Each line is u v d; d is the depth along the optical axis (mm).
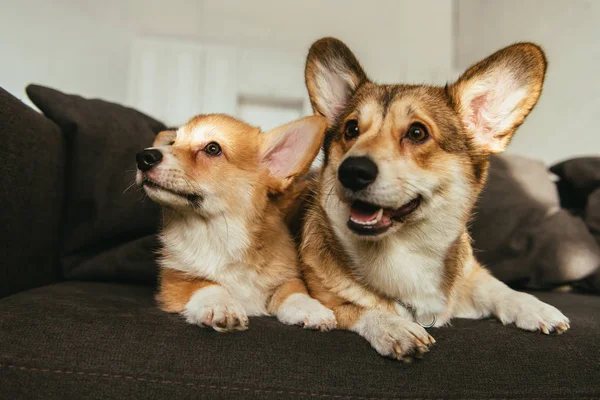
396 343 443
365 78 612
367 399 421
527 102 554
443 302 537
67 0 1328
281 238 601
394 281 529
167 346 432
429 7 1545
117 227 662
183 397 410
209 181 561
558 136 1116
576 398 438
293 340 454
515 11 1280
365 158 484
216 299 502
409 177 501
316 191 599
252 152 603
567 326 497
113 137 683
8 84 1292
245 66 1392
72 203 657
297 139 594
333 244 554
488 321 559
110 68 1369
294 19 1484
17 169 550
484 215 780
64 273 649
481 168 565
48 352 413
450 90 567
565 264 731
